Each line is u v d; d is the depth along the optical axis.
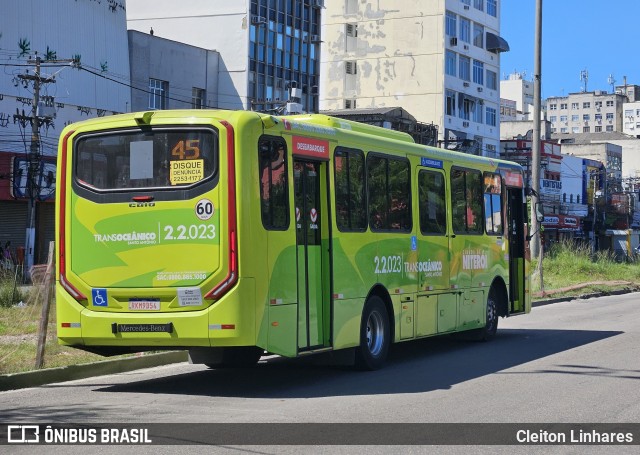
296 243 10.71
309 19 60.78
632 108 165.38
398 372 12.27
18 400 10.05
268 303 10.12
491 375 11.89
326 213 11.30
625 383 11.11
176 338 9.98
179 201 10.05
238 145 9.91
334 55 73.50
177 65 50.19
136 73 46.84
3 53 37.69
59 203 10.69
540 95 29.88
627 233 90.00
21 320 16.42
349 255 11.70
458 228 14.98
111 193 10.38
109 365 12.34
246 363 12.69
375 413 9.07
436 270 14.12
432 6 69.75
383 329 12.62
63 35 40.94
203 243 9.92
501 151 79.69
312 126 11.16
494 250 16.41
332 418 8.79
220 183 9.91
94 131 10.53
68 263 10.58
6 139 37.62
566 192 86.75
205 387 10.99
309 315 10.91
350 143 11.95
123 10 45.47
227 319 9.79
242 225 9.84
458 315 14.86
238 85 54.09
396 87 70.81
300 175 10.95
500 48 75.56
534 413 9.09
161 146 10.20
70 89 41.16
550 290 29.67
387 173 12.86
